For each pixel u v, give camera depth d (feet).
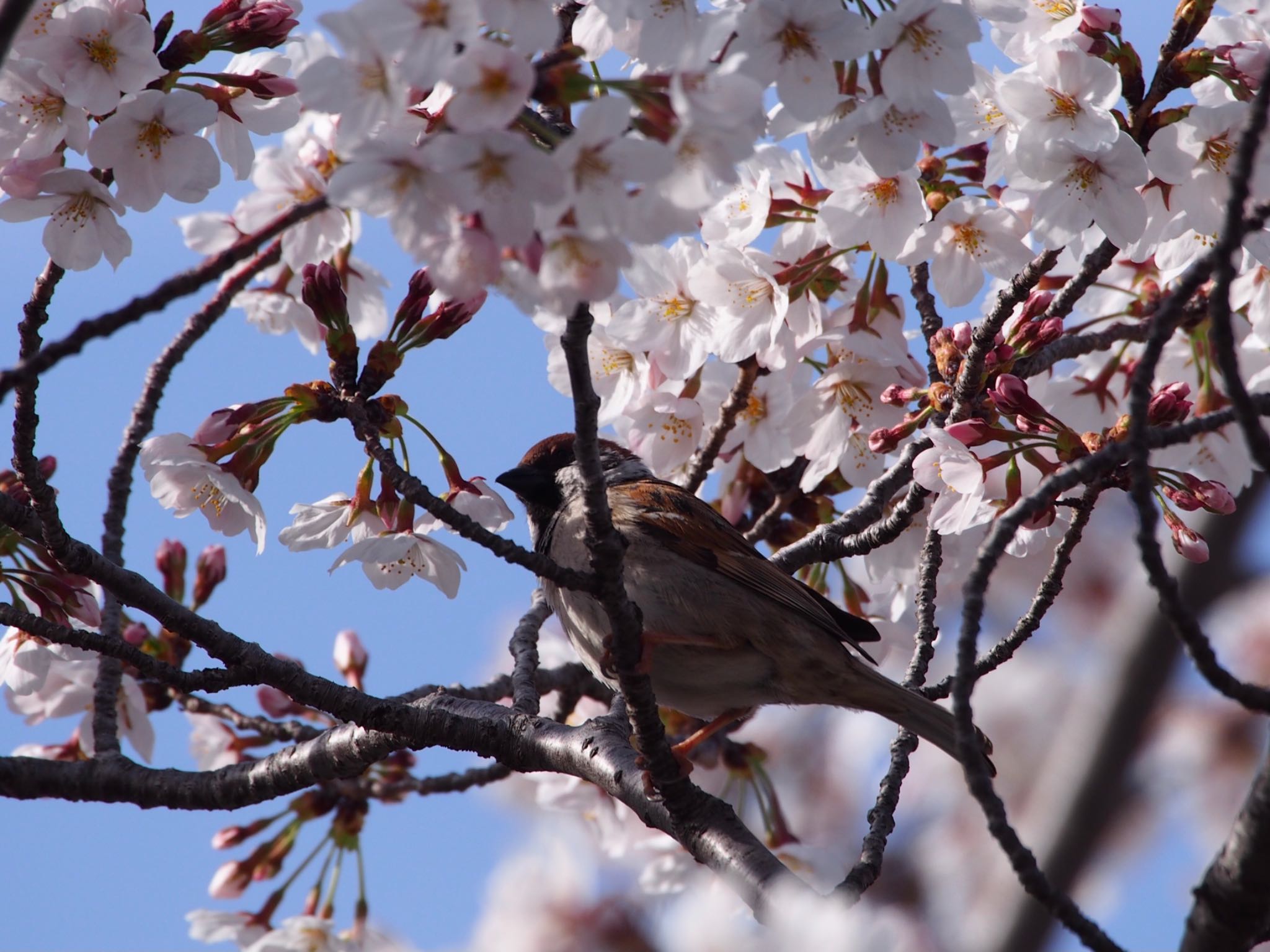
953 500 27.53
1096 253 28.30
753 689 29.84
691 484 33.83
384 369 26.11
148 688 34.99
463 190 15.57
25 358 22.85
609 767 25.82
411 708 25.64
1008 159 26.35
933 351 30.45
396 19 16.12
